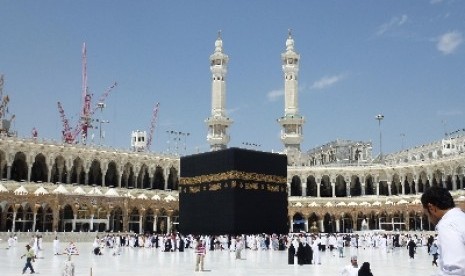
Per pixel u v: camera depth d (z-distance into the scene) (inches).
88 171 3624.5
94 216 3041.3
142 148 4712.1
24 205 2918.3
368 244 2490.2
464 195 3550.7
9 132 4170.8
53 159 3467.0
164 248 2053.4
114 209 3245.6
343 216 4040.4
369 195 4224.9
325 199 4153.5
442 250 186.4
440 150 4640.8
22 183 3186.5
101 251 1945.1
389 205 3833.7
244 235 2220.7
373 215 4008.4
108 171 3969.0
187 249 2194.9
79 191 3257.9
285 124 4928.6
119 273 1130.0
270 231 2449.6
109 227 3166.8
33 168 3698.3
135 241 2368.4
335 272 1164.5
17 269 1203.2
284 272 1167.6
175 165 4062.5
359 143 5255.9
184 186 2650.1
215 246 2204.7
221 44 5128.0
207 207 2486.5
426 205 206.7
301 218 4180.6
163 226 3580.2
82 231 3014.3
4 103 4439.0
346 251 2186.3
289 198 4148.6
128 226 3250.5
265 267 1309.1
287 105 4987.7
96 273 1126.4
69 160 3543.3
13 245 2111.2
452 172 3722.9
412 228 3772.1
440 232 189.2
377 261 1590.8
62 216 3056.1
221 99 5039.4
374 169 4239.7
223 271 1193.4
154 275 1093.1
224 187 2401.6
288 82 5009.8
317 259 1417.3
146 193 3737.7
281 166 2556.6
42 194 2844.5
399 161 4500.5
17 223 3139.8
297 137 4889.3
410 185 4138.8
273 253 1969.7
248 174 2413.9
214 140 4953.3
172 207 3508.9
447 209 200.7
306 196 4308.6
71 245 1770.4
